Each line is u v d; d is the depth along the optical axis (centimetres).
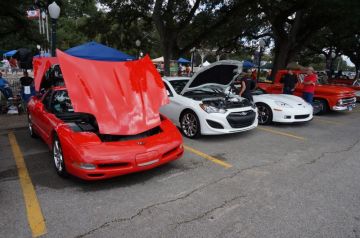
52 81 612
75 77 431
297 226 296
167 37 1381
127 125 419
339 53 3375
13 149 543
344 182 409
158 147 402
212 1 1447
